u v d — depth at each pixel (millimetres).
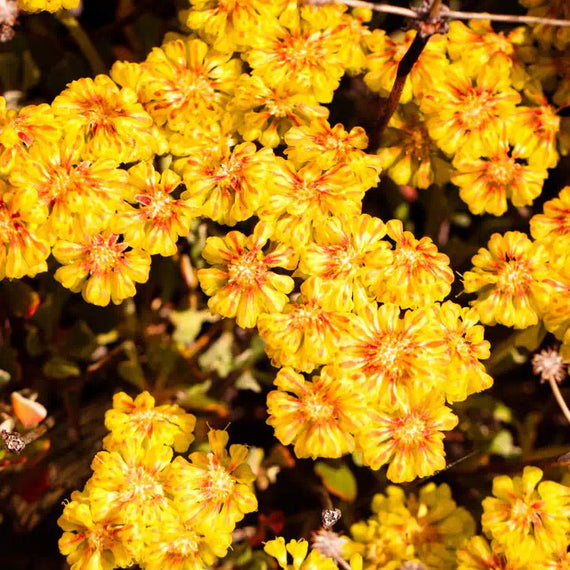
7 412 362
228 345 371
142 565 327
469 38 349
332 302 325
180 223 330
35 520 375
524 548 330
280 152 359
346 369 323
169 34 347
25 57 375
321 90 340
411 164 349
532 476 334
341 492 357
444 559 337
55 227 326
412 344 325
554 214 339
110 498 325
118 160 331
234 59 343
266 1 339
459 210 386
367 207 382
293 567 328
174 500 326
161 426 333
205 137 335
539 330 343
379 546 337
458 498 364
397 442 325
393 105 336
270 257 328
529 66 351
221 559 361
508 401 384
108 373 381
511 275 334
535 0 352
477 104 343
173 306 385
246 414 383
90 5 400
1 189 326
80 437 376
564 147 349
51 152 327
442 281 331
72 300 381
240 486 329
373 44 347
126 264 329
